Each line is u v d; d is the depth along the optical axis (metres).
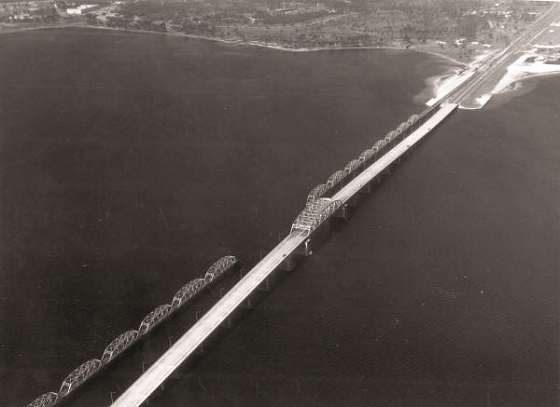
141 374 199.12
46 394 185.88
